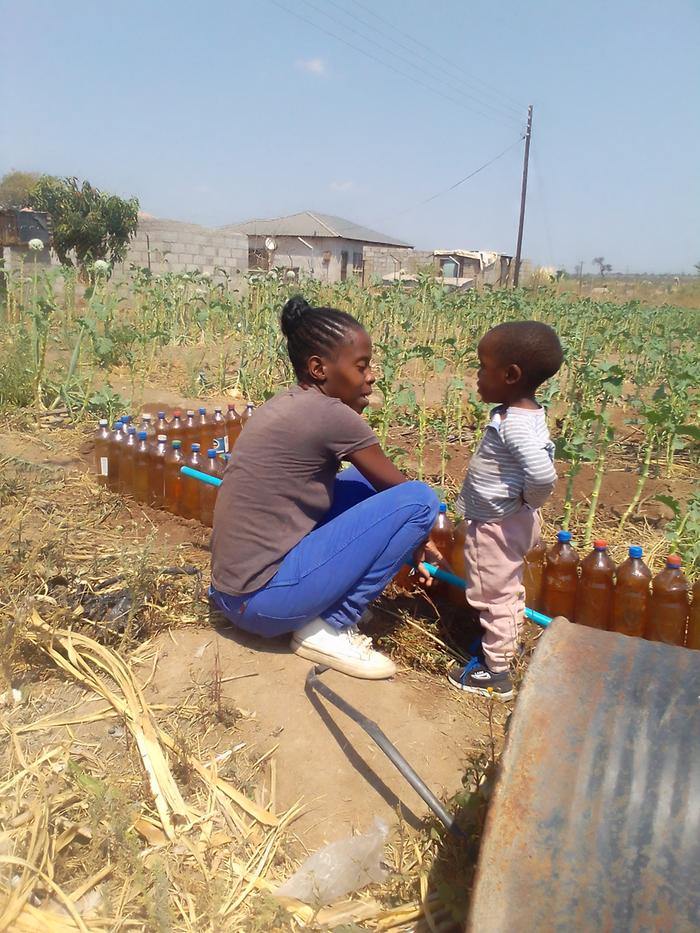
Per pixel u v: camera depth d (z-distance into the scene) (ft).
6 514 14.79
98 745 9.41
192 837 8.26
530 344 9.90
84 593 11.96
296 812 8.73
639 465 21.20
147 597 12.13
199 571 13.07
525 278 142.92
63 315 33.32
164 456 15.85
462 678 11.05
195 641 11.54
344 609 10.98
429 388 30.91
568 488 15.72
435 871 7.98
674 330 38.01
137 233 77.41
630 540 15.97
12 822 8.10
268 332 31.65
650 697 6.53
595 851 5.91
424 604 12.96
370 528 10.39
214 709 10.02
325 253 123.13
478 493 10.45
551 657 6.98
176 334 38.45
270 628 11.12
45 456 18.84
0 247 63.16
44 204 74.79
